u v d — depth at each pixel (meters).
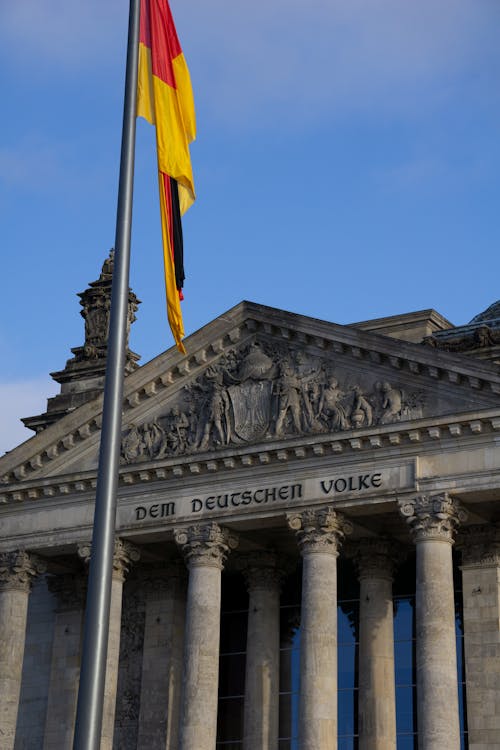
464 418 62.38
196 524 68.81
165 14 46.09
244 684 75.56
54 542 73.56
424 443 63.81
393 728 67.00
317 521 65.12
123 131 38.00
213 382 71.19
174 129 44.94
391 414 64.94
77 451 75.00
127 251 36.47
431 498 62.59
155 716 73.69
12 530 75.19
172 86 45.38
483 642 64.62
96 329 90.25
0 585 74.62
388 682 67.69
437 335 80.56
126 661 76.31
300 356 69.00
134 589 77.81
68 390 88.25
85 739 30.88
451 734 58.84
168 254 43.47
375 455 64.94
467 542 66.69
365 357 67.00
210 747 64.88
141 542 72.00
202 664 66.12
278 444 66.94
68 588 79.00
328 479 65.75
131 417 73.44
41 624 79.94
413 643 71.06
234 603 77.94
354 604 73.56
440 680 59.56
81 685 31.42
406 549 71.62
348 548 70.62
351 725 70.75
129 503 71.38
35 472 75.69
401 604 72.25
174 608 75.62
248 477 68.25
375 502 64.00
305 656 63.25
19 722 77.69
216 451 68.75
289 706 72.81
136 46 39.06
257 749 69.69
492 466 61.81
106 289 90.62
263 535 72.12
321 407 67.06
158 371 72.62
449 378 63.81
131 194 37.25
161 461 70.19
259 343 70.88
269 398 69.06
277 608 73.44
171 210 44.12
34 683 78.44
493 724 62.97
